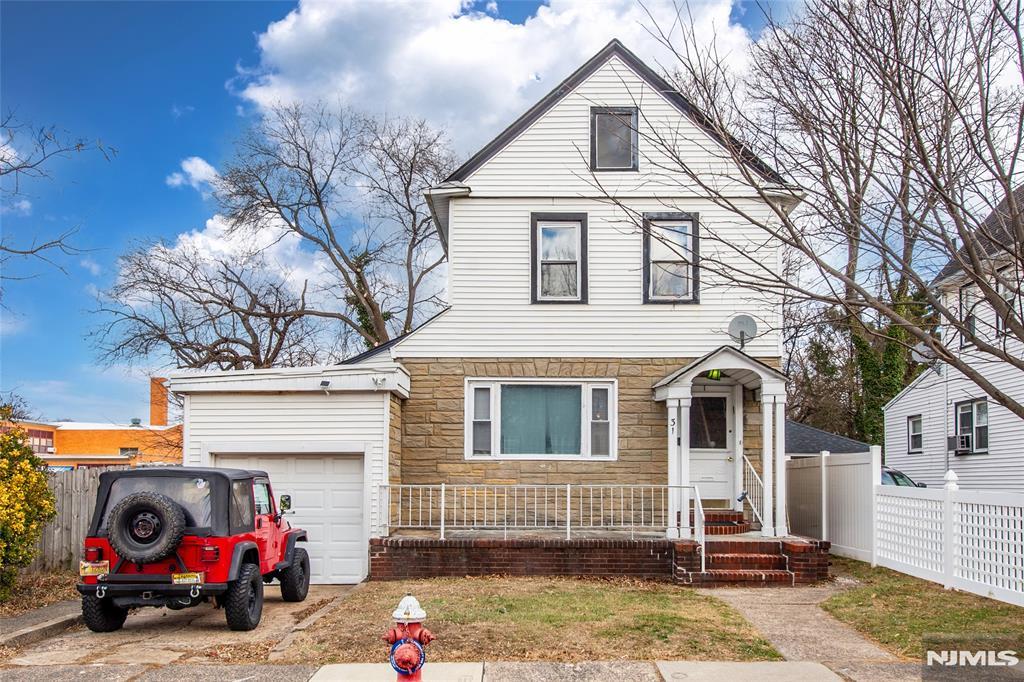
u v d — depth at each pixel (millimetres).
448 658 8359
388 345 17094
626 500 15672
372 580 13773
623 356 15977
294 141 31641
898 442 28031
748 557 13500
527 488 15688
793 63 9039
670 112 16172
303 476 15102
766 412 14695
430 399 16000
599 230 16172
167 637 9891
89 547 9688
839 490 15672
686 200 16000
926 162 7324
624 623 9711
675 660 8289
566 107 16375
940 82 8289
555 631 9328
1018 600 10250
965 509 11477
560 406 16062
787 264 12781
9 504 11297
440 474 15859
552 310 16078
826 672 7879
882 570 13586
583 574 13773
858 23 8258
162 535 9469
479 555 13859
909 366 29797
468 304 16125
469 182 16281
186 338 30156
